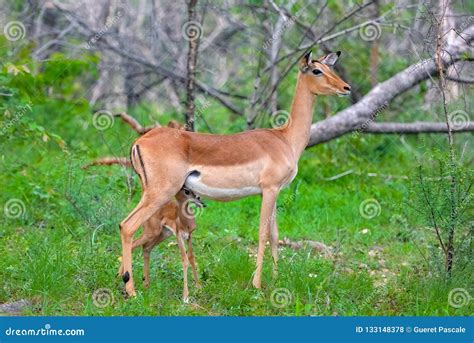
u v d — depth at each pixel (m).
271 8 11.80
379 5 12.40
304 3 12.86
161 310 7.04
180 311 7.03
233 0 12.49
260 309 7.19
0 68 11.20
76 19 13.22
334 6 12.92
